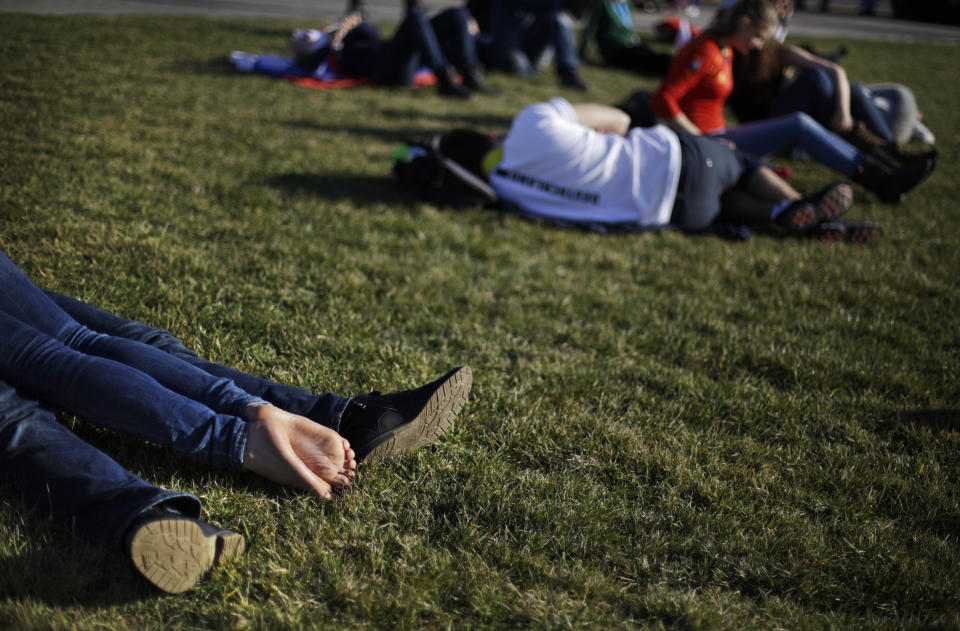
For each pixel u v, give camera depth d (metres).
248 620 1.68
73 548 1.78
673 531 2.11
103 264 3.25
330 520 2.02
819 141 5.25
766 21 5.06
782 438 2.67
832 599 1.93
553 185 4.62
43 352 1.94
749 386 2.98
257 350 2.78
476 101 7.89
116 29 8.93
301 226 4.09
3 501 1.87
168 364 2.07
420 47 7.73
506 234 4.40
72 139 4.84
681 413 2.75
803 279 4.16
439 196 4.73
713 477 2.36
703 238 4.71
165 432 1.91
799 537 2.12
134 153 4.77
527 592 1.83
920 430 2.73
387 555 1.92
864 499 2.32
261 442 1.98
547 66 10.57
